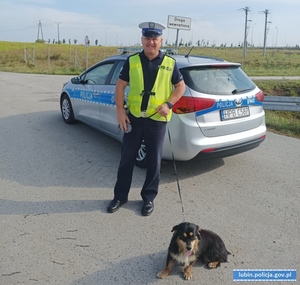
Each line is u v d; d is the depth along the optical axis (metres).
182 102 3.82
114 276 2.57
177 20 9.05
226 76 4.28
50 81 15.71
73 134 6.20
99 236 3.07
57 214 3.44
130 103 3.28
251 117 4.39
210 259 2.69
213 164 4.94
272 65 29.20
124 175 3.56
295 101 8.38
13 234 3.06
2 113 7.86
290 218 3.48
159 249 2.91
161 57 3.16
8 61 30.97
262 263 2.78
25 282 2.46
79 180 4.27
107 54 41.09
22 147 5.44
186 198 3.87
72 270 2.62
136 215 3.47
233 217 3.47
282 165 5.00
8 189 3.97
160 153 3.47
